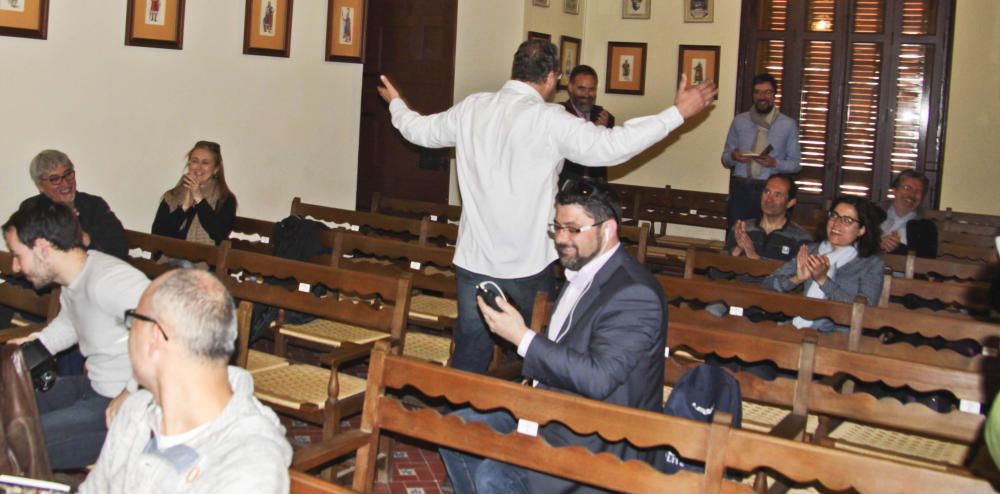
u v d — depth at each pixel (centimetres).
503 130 345
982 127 788
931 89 798
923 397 356
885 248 546
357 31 652
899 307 433
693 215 764
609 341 246
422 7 764
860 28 812
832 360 273
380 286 343
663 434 212
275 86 616
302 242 479
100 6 525
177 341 167
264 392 332
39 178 412
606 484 220
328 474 322
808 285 393
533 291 353
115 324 273
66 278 276
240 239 544
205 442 168
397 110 390
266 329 445
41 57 504
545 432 251
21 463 220
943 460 297
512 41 782
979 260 530
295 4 619
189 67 569
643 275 256
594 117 576
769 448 200
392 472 359
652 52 852
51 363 275
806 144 835
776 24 827
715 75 838
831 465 194
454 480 277
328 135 652
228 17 584
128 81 542
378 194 662
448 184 781
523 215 346
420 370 241
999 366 284
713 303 389
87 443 270
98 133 532
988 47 781
